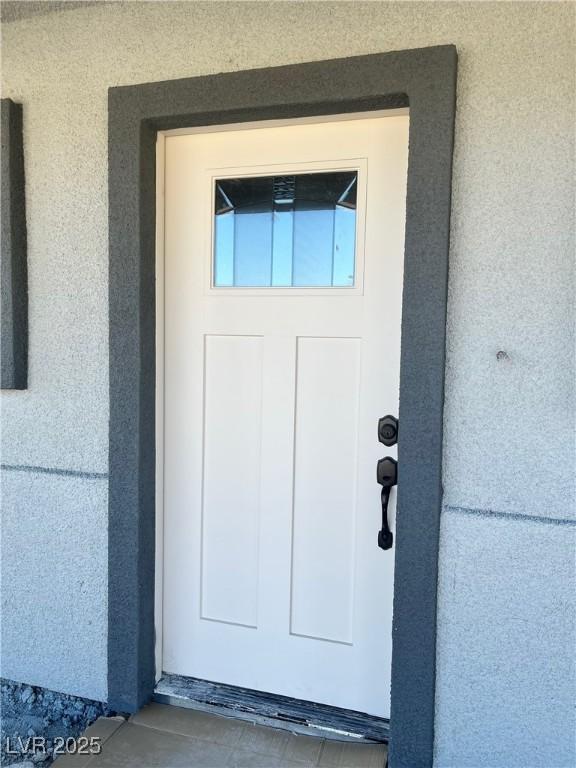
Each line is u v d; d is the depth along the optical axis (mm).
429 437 1853
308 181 2168
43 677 2436
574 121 1728
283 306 2203
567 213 1745
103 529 2311
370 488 2137
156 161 2234
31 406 2387
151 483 2287
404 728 1935
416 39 1855
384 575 2133
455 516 1879
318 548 2209
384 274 2078
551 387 1785
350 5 1911
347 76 1882
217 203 2271
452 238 1842
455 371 1861
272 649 2279
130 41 2168
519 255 1791
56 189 2295
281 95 1959
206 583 2355
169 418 2357
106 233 2244
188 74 2102
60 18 2248
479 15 1794
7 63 2324
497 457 1840
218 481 2318
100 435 2301
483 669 1879
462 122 1815
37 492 2395
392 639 2006
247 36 2025
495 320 1821
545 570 1812
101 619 2330
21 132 2322
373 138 2066
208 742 2090
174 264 2320
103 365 2281
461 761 1914
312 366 2182
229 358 2279
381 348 2096
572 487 1781
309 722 2148
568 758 1815
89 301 2283
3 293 2318
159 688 2344
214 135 2248
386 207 2064
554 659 1815
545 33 1741
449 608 1899
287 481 2230
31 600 2432
